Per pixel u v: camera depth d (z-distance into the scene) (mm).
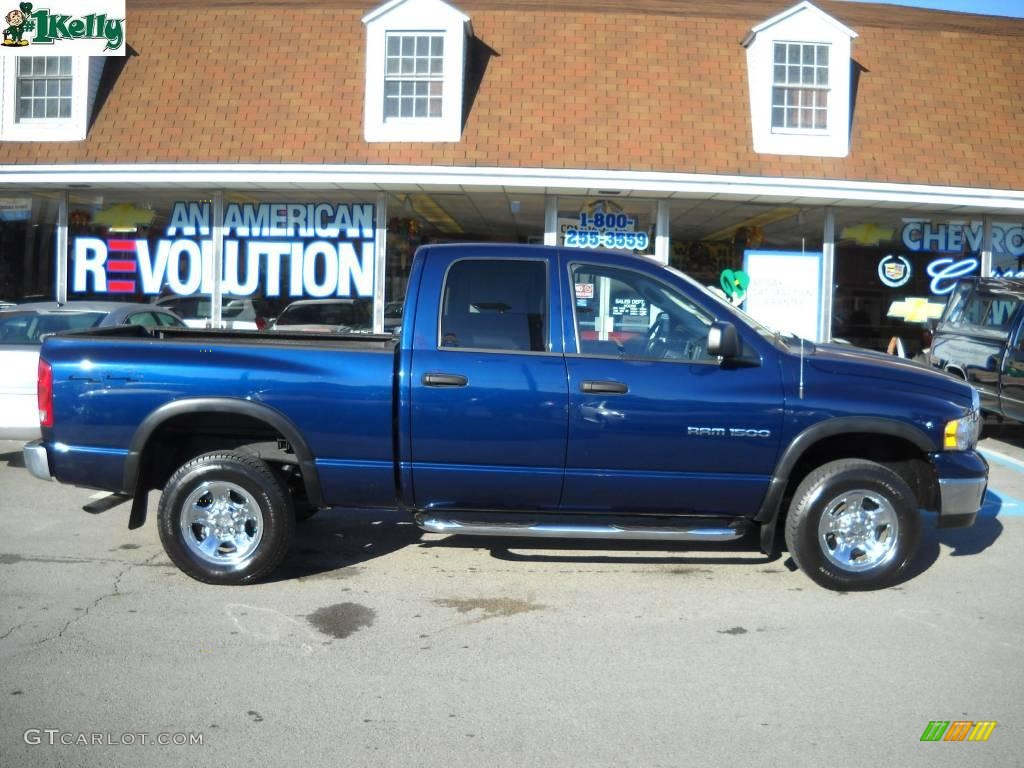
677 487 5332
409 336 5328
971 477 5414
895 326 13531
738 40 13031
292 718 3781
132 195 13406
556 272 5426
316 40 12969
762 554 6223
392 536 6562
